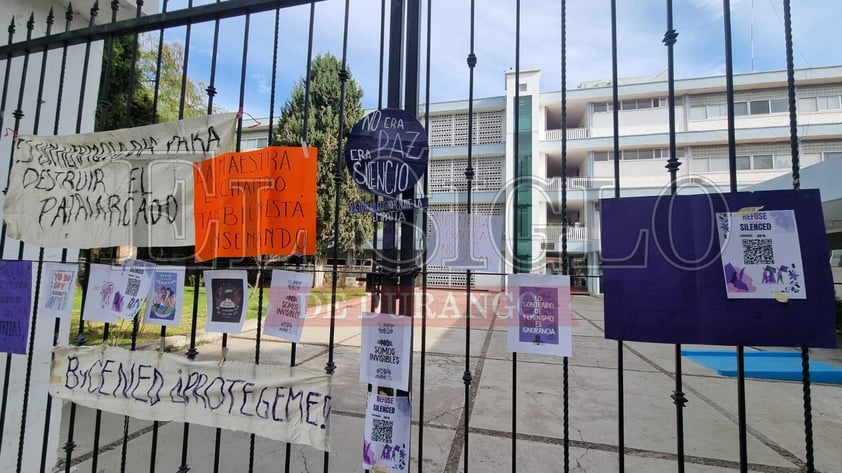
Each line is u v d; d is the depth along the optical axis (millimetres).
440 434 2906
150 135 1671
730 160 1146
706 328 1130
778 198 1086
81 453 2568
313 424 1453
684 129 16969
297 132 9922
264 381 1519
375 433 1426
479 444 2762
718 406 3588
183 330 6301
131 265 1711
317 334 6742
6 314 1877
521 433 2941
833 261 8188
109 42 1801
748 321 1098
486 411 3359
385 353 1432
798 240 1066
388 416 1415
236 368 1558
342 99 1553
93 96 2613
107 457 2527
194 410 1587
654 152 17078
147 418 1634
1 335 1880
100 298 1738
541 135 18453
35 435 2254
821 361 5098
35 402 2266
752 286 1095
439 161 18516
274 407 1499
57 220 1783
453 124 18953
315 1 1548
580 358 5398
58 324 1809
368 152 1443
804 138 15516
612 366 4949
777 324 1073
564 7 1403
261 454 2605
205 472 2367
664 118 17438
